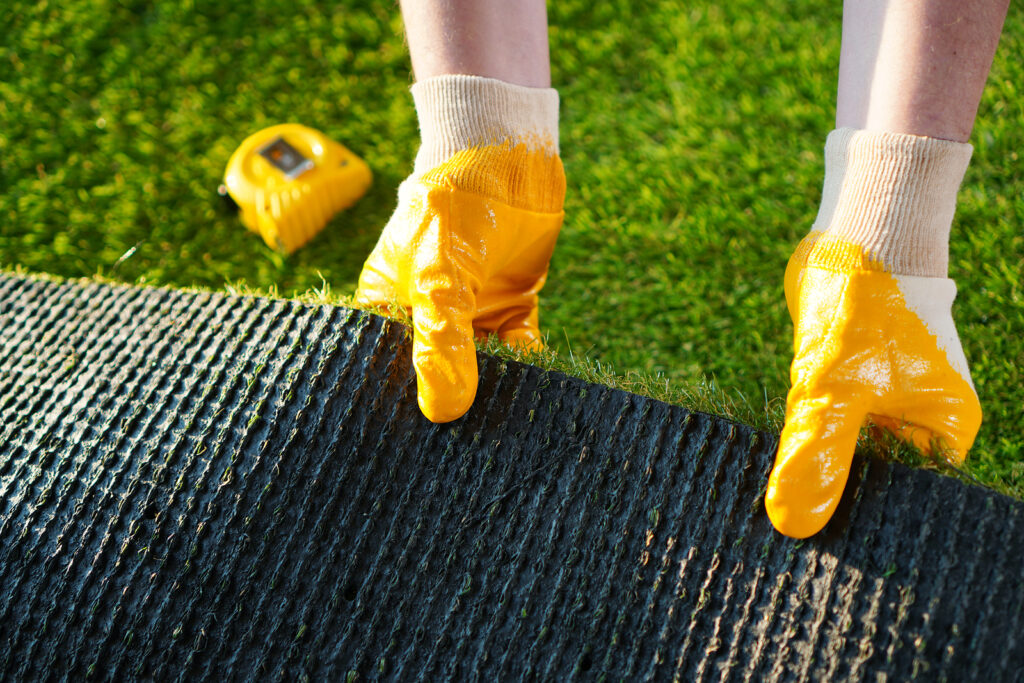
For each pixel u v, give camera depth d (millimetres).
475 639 1150
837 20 2334
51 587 1184
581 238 2039
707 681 1103
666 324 1898
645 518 1200
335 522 1221
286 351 1367
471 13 1310
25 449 1306
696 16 2389
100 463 1272
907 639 1075
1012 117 2051
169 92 2375
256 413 1300
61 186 2191
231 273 2039
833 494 1127
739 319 1870
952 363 1241
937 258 1244
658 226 2039
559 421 1278
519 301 1565
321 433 1279
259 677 1133
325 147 2082
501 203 1352
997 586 1089
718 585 1150
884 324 1191
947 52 1150
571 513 1213
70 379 1405
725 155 2148
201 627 1156
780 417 1358
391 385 1314
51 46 2441
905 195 1203
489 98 1349
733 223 2014
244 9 2508
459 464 1256
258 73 2406
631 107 2283
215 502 1228
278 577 1186
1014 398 1627
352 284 2012
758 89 2258
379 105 2338
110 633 1155
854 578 1117
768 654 1103
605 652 1133
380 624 1163
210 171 2199
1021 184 1947
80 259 2057
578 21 2434
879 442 1238
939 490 1143
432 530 1217
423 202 1321
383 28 2459
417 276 1286
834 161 1287
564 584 1172
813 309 1227
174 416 1316
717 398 1455
